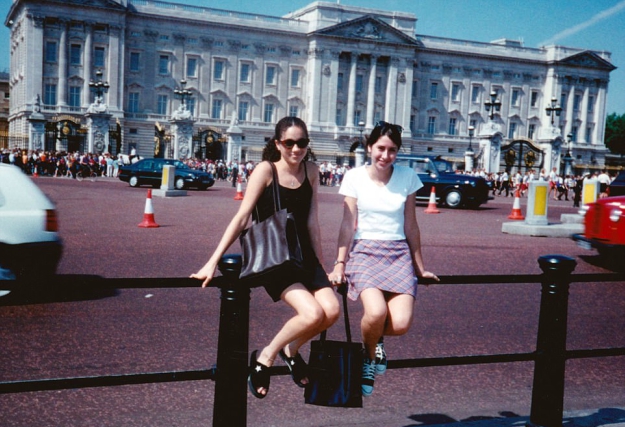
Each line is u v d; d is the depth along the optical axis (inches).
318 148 3255.4
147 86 3068.4
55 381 122.2
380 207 162.4
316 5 3267.7
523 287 380.2
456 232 657.6
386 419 182.7
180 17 3083.2
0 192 295.0
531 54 3767.2
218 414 129.7
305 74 3344.0
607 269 454.6
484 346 256.2
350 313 307.7
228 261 127.0
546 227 641.6
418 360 148.8
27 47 2817.4
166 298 318.0
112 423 173.0
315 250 152.3
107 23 2908.5
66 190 1176.2
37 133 2245.3
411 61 3447.3
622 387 219.5
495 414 188.5
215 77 3196.4
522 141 1908.2
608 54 3966.5
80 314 281.0
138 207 845.2
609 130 5211.6
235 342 129.3
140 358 224.5
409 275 157.3
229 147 2368.4
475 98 3690.9
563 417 172.9
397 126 163.0
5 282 120.3
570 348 260.5
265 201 147.4
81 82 2903.5
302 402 195.9
